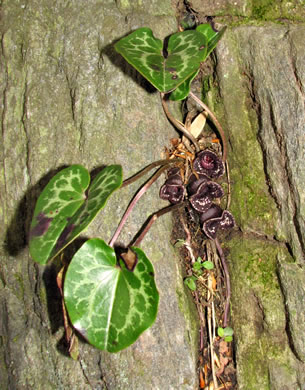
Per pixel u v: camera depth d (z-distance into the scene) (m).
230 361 0.39
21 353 0.40
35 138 0.39
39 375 0.40
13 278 0.41
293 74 0.37
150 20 0.40
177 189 0.38
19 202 0.40
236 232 0.39
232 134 0.39
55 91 0.40
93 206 0.30
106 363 0.36
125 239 0.37
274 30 0.38
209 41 0.37
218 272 0.39
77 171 0.33
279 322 0.38
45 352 0.40
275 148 0.37
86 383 0.38
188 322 0.37
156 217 0.36
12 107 0.41
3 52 0.42
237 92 0.39
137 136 0.38
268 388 0.38
